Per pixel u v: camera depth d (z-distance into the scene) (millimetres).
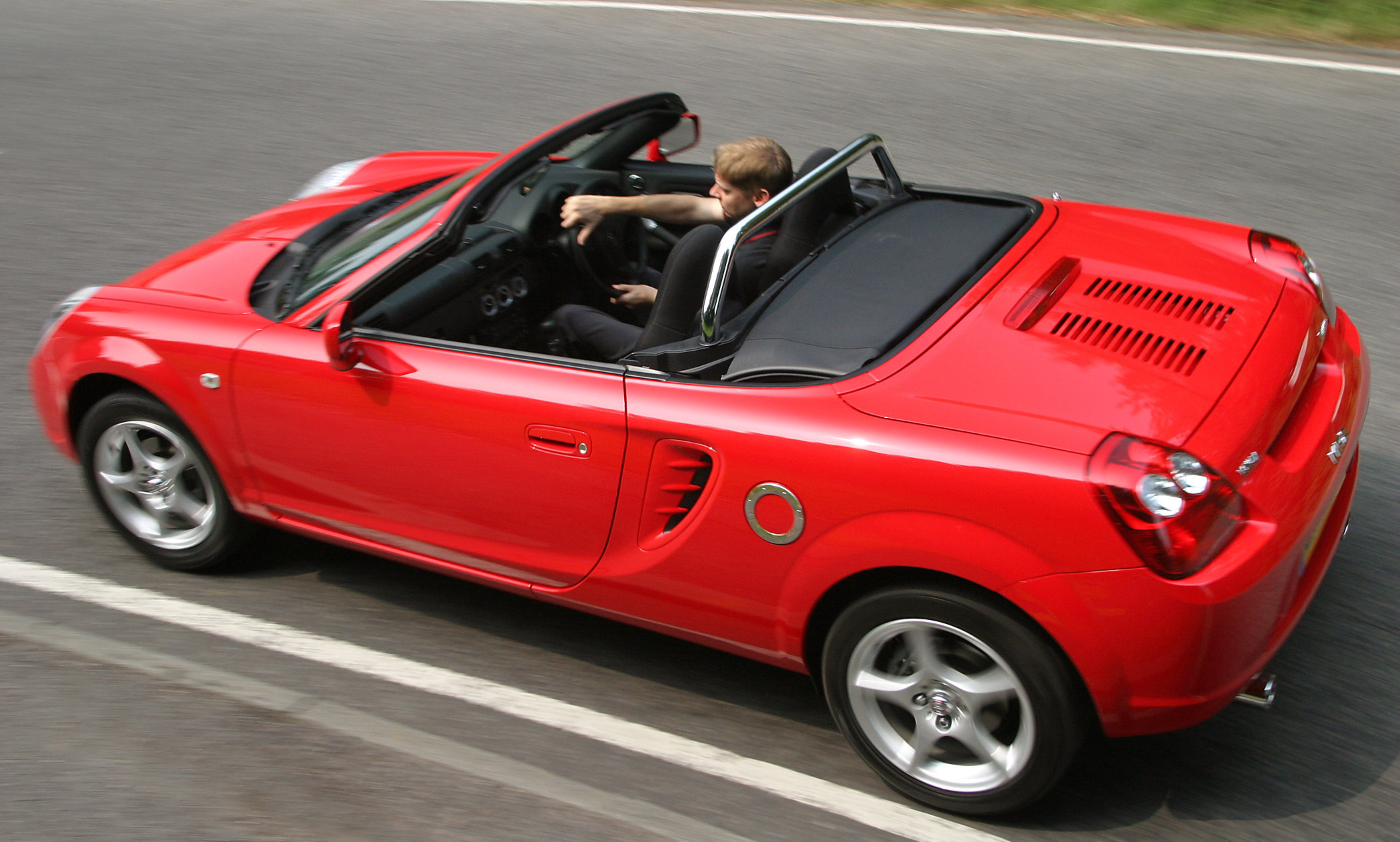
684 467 2879
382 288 3477
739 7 10008
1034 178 6625
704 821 2861
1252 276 3211
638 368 2969
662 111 4492
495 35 9625
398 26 10008
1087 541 2426
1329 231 5965
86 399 3869
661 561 2980
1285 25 8992
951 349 2805
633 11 10039
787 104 7820
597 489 3018
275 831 2844
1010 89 7973
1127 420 2549
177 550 3879
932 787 2836
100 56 9648
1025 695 2604
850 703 2863
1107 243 3348
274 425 3482
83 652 3512
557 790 2967
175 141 7777
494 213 3900
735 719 3232
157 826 2871
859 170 6723
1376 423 4461
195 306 3670
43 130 8109
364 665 3467
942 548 2541
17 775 3045
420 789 2973
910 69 8391
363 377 3271
